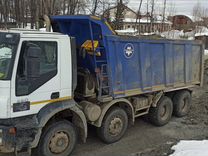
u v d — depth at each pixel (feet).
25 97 18.04
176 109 31.53
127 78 24.20
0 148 17.78
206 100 39.06
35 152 20.51
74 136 21.11
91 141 24.56
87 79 22.45
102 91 22.76
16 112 17.76
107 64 22.54
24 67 17.70
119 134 24.53
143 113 27.02
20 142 18.11
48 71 18.94
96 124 22.89
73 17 22.56
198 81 33.32
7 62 17.40
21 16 99.91
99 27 21.98
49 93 19.16
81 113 21.12
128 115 25.53
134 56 24.48
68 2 92.73
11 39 17.26
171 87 29.12
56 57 19.26
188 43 30.40
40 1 86.28
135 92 25.08
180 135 26.73
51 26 24.90
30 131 18.52
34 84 18.34
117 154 22.34
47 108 19.13
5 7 98.89
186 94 32.22
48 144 19.81
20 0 99.66
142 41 24.89
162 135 26.58
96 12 86.79
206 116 32.63
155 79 26.99
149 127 28.55
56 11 93.30
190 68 31.48
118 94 23.61
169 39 27.66
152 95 27.50
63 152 20.67
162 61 27.48
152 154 22.18
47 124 19.97
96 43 22.27
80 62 23.31
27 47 17.66
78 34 23.50
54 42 19.04
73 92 20.85
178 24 182.50
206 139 25.81
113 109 23.88
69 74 20.10
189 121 30.86
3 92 17.38
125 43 23.50
